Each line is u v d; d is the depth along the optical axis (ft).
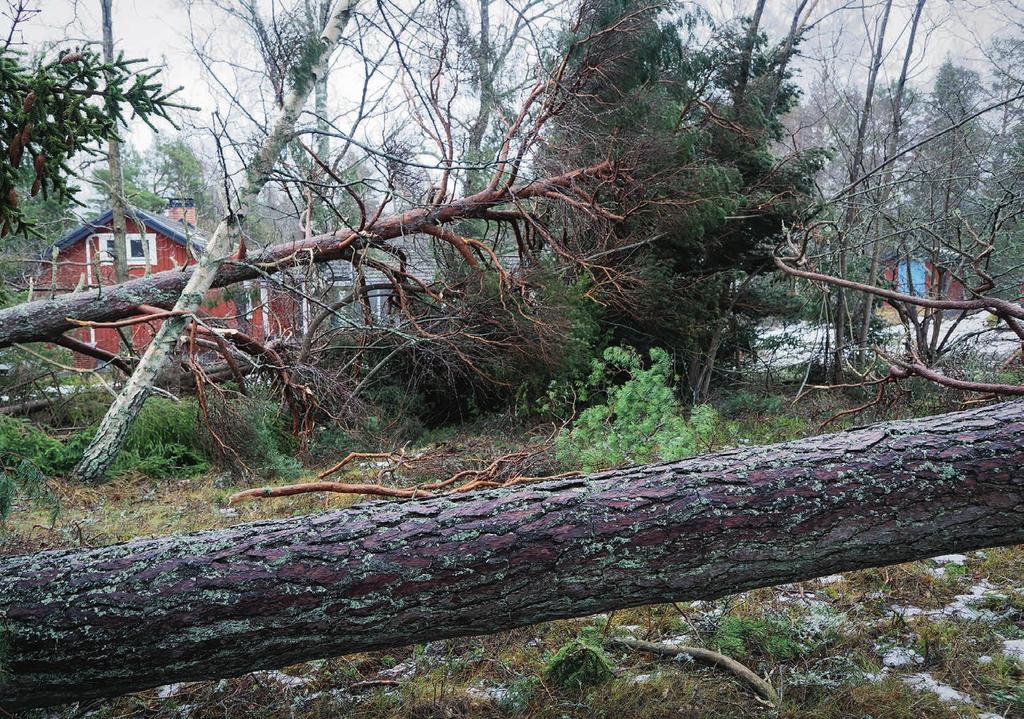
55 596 7.54
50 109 12.57
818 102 51.44
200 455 26.84
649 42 32.96
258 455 25.53
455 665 10.21
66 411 29.60
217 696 9.82
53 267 23.58
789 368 43.04
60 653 7.47
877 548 7.95
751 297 40.19
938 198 38.19
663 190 32.76
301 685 10.00
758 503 7.91
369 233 27.76
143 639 7.52
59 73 12.77
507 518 8.03
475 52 36.01
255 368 28.50
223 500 21.06
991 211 27.81
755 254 37.19
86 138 13.15
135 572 7.71
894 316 54.13
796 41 41.19
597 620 11.38
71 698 7.89
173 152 50.70
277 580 7.68
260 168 23.97
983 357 28.37
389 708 9.23
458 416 36.50
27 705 7.86
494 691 9.45
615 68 33.12
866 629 10.55
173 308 24.03
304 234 30.83
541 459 19.69
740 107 37.50
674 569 7.94
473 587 7.85
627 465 15.87
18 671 7.50
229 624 7.63
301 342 31.60
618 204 33.91
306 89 24.14
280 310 34.19
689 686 9.19
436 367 34.91
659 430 16.26
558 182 31.89
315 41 24.29
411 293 33.14
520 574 7.86
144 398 23.30
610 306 35.24
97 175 43.52
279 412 28.81
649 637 10.79
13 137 12.28
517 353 31.99
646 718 8.60
